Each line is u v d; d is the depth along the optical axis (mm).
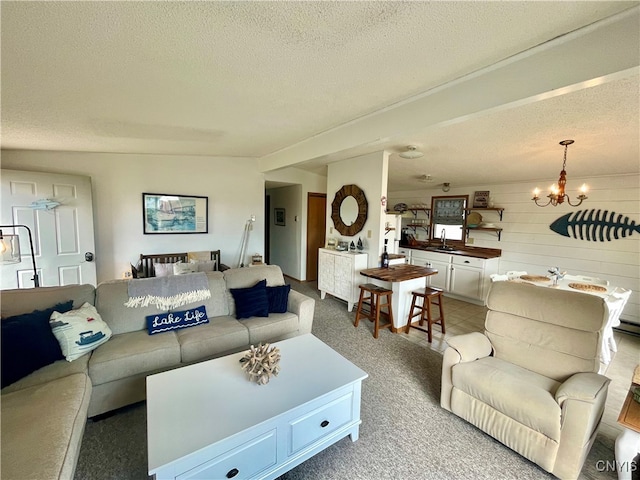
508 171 4105
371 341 3285
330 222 4855
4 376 1581
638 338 3602
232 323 2623
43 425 1312
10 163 3436
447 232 5688
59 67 1476
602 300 1850
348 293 4227
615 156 3051
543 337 2039
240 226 5090
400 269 3799
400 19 1196
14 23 1086
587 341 1864
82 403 1569
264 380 1669
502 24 1271
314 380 1738
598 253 4023
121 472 1586
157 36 1252
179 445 1242
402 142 3168
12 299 1967
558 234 4355
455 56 1556
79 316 2041
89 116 2266
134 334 2348
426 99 2084
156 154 4312
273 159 4508
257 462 1419
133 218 4211
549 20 1261
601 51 1336
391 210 6582
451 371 2074
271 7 1087
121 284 2494
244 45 1366
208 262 3625
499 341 2240
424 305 3584
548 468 1601
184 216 4570
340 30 1264
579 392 1547
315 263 6312
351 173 4367
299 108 2355
